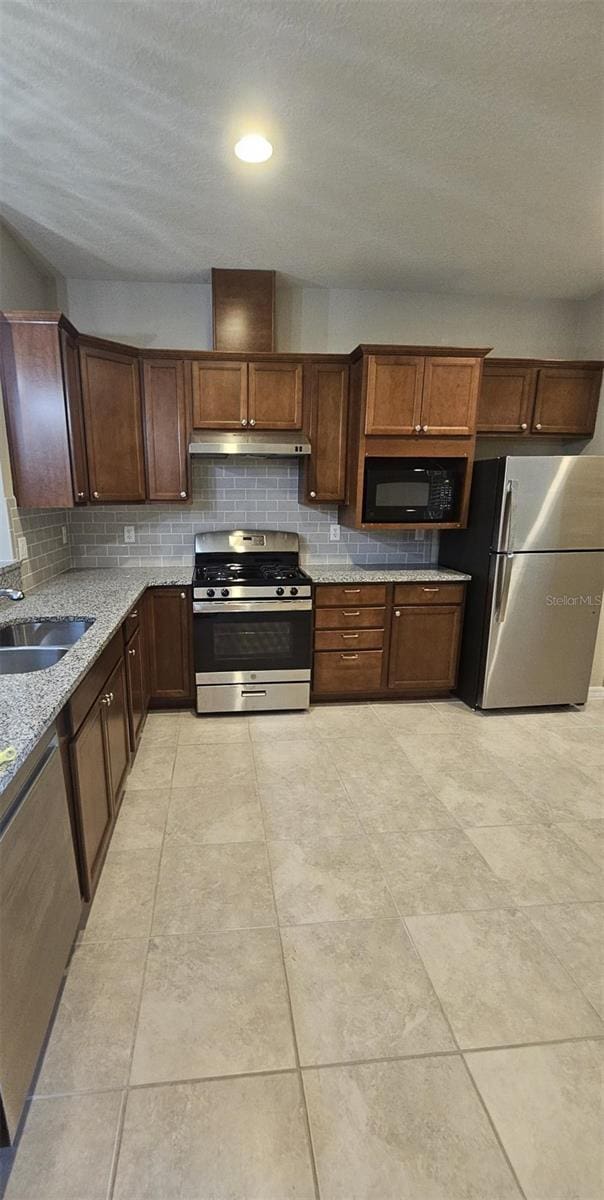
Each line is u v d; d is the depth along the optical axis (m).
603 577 3.28
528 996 1.50
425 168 2.14
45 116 1.80
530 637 3.30
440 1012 1.45
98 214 2.47
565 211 2.48
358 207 2.43
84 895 1.68
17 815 1.14
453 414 3.21
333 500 3.42
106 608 2.35
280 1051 1.34
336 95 1.72
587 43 1.52
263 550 3.68
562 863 2.03
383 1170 1.11
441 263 3.05
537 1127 1.19
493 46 1.53
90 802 1.73
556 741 3.04
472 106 1.78
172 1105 1.21
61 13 1.41
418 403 3.16
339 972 1.56
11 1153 1.12
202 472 3.58
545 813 2.35
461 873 1.97
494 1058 1.33
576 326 3.71
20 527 2.64
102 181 2.20
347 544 3.82
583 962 1.61
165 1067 1.29
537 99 1.75
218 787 2.51
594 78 1.65
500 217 2.53
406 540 3.88
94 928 1.69
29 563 2.75
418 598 3.41
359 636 3.40
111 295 3.28
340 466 3.38
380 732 3.12
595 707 3.55
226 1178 1.09
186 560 3.66
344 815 2.31
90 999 1.46
